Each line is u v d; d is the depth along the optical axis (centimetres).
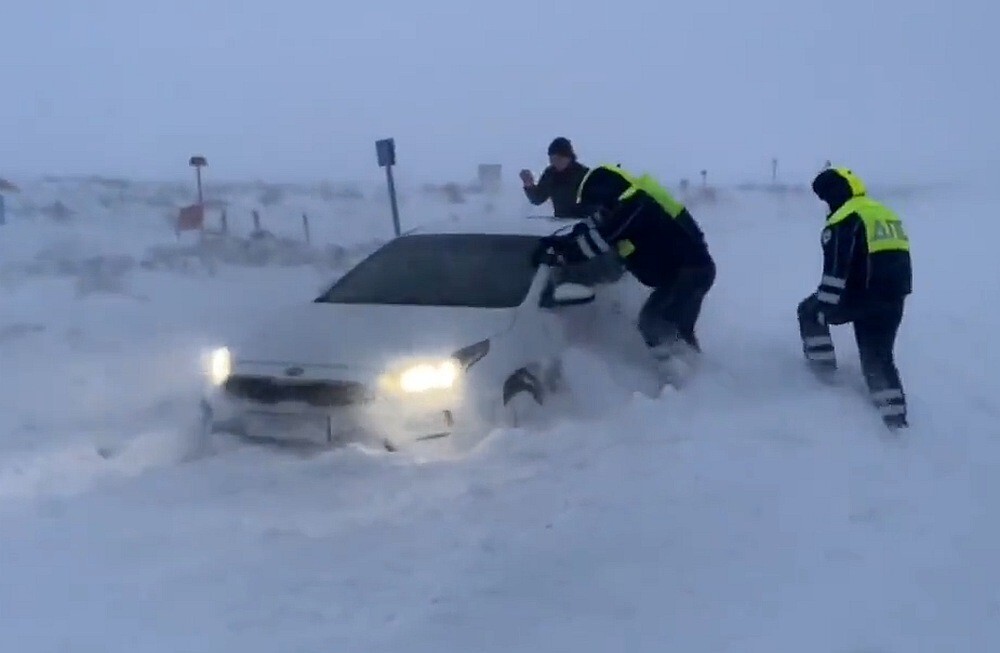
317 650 397
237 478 592
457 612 428
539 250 771
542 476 587
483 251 799
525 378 689
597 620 425
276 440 635
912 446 688
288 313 731
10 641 404
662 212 796
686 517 530
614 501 548
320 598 439
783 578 468
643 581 459
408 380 630
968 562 496
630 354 812
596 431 661
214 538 505
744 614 432
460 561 474
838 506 559
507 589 449
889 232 740
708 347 912
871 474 614
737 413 718
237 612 428
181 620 421
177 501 564
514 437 639
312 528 521
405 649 399
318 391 627
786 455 635
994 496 596
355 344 661
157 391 886
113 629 414
